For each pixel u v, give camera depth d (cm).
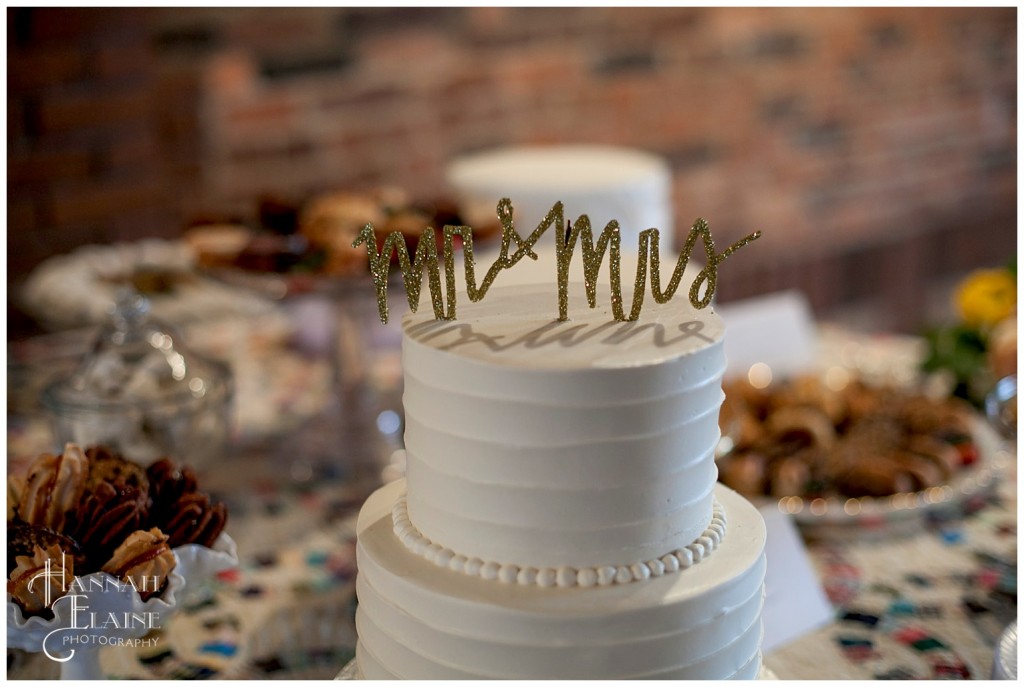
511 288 88
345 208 158
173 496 100
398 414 169
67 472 94
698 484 77
